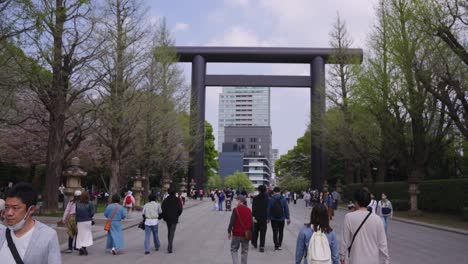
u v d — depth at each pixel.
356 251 5.04
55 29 14.44
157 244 12.33
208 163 79.38
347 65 39.38
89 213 11.43
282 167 100.56
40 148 35.41
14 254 3.21
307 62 55.84
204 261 10.56
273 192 12.89
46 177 22.66
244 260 9.12
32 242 3.27
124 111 24.28
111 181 26.36
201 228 19.62
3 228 3.34
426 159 28.58
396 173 48.94
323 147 48.09
